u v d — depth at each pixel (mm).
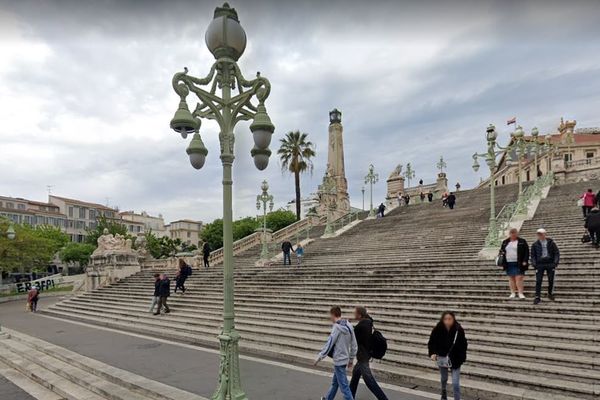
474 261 13094
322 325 10914
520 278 9508
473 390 6434
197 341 11758
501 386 6480
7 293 33500
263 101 5660
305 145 45219
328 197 38125
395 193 45938
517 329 8281
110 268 24469
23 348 11438
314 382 7332
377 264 15070
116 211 82875
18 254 32000
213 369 8562
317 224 36688
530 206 20141
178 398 6426
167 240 61719
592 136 57344
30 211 62000
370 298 12094
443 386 5738
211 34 5574
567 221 16625
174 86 5406
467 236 18062
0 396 7750
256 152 5789
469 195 30031
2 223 31844
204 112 5777
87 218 72938
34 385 8508
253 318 12617
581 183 25359
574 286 9469
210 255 25250
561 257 11680
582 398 5820
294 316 12125
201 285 18484
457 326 5656
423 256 15766
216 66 5617
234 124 5773
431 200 33719
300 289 14414
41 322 17359
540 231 9195
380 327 9836
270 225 46500
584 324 7895
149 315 15445
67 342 12133
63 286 37094
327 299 12695
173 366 8859
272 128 5582
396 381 7262
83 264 52938
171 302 16688
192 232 93625
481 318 9039
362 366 5766
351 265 15914
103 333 13828
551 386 6113
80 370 8789
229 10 5680
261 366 8539
